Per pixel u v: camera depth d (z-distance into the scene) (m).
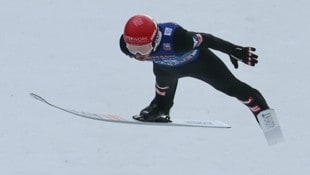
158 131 27.44
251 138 27.28
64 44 32.94
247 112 28.34
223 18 33.56
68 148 27.16
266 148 26.89
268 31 32.88
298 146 27.09
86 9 34.81
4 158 27.03
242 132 27.52
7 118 28.81
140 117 20.25
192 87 29.58
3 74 31.27
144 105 29.00
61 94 30.11
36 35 33.59
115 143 27.12
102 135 27.50
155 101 20.06
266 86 29.88
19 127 28.31
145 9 34.34
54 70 31.47
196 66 18.48
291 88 29.86
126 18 34.12
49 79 30.97
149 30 16.58
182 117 28.17
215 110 28.50
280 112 28.67
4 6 35.44
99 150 26.97
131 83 30.20
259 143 27.06
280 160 26.50
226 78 18.61
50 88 30.47
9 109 29.28
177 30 16.81
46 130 28.03
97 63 31.62
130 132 27.48
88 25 33.88
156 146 26.89
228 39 32.38
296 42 32.31
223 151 26.72
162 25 17.02
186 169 26.02
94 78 30.77
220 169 26.05
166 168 26.09
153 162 26.34
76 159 26.72
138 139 27.17
